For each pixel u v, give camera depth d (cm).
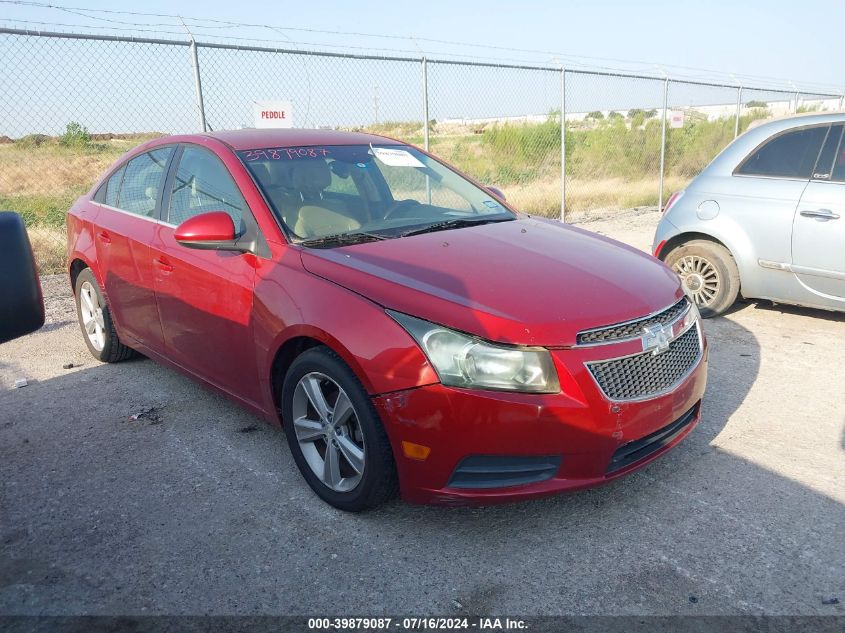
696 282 584
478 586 256
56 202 852
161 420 406
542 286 289
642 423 277
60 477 343
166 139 436
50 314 640
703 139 1783
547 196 1335
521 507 308
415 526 296
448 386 260
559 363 262
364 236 345
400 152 438
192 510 311
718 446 358
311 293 300
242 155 375
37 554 282
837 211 501
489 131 1457
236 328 342
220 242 334
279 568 269
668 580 256
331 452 304
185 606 249
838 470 331
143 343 440
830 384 438
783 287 538
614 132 1617
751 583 253
